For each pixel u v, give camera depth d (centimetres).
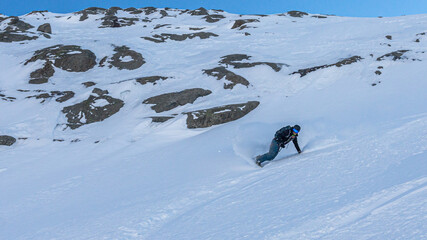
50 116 1255
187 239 394
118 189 718
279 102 1243
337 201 388
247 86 1405
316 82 1338
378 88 1170
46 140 1135
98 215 569
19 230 558
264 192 507
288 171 598
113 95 1389
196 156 870
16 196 748
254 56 1725
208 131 1105
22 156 1027
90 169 895
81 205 650
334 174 514
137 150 1020
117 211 571
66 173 883
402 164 486
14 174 896
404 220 290
